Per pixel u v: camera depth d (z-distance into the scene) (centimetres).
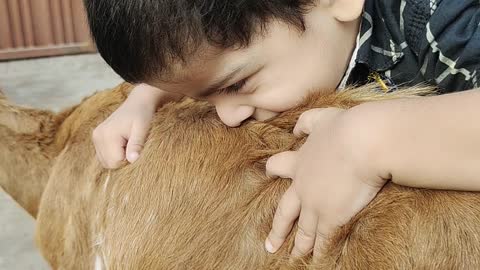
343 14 81
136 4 75
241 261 80
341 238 74
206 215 83
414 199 73
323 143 73
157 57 76
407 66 88
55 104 233
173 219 85
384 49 88
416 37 87
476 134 68
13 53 274
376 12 88
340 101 81
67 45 278
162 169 87
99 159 95
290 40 78
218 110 84
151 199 87
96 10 78
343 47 84
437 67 86
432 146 69
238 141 85
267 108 82
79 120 105
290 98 81
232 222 82
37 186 111
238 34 75
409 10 87
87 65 267
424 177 70
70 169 101
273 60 78
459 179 69
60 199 102
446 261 70
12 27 274
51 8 275
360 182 71
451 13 84
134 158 90
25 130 110
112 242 90
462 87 86
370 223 73
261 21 76
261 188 82
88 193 97
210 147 86
